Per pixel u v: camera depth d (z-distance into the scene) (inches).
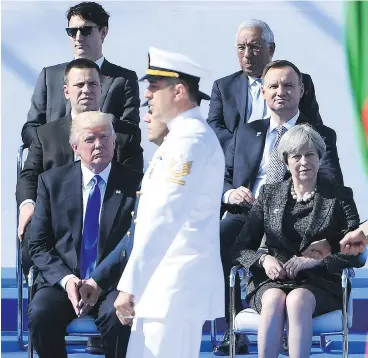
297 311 873.5
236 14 1294.3
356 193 1283.2
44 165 1052.5
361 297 1204.5
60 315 912.3
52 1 1299.2
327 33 1288.1
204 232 724.0
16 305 1212.5
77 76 1052.5
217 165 729.6
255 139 1049.5
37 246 946.7
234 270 927.0
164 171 710.5
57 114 1153.4
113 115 1075.3
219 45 1294.3
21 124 1299.2
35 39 1300.4
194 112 738.8
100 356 1079.6
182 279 714.2
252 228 937.5
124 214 946.7
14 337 1171.9
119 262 892.0
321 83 1290.6
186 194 705.6
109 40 1299.2
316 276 900.0
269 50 1148.5
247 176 1043.3
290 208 925.2
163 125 748.6
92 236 948.6
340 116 1289.4
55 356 913.5
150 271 706.8
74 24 1152.8
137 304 719.1
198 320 719.7
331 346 1125.1
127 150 1051.9
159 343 715.4
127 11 1299.2
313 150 918.4
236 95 1151.0
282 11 1290.6
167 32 1299.2
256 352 1087.6
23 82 1299.2
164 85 738.2
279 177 1020.5
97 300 912.3
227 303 1016.9
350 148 1288.1
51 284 925.2
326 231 909.8
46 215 954.1
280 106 1034.7
